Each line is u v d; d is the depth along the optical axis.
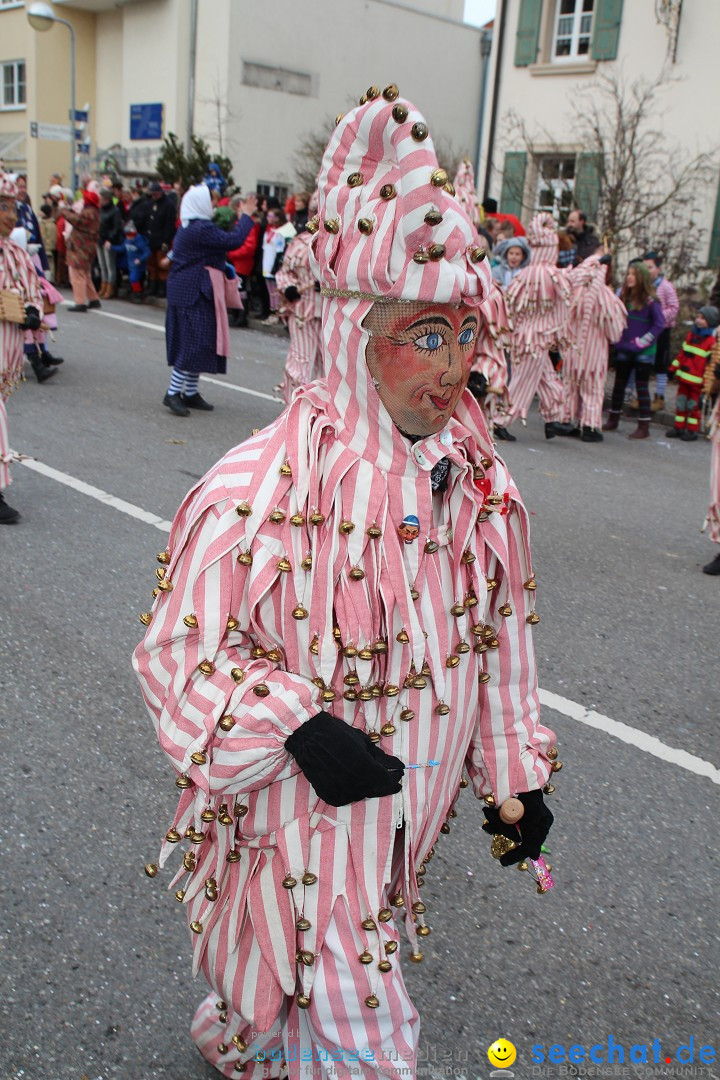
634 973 2.63
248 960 1.64
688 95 15.43
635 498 7.57
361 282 1.48
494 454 1.73
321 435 1.57
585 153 15.55
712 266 14.64
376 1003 1.59
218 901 1.71
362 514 1.54
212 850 1.75
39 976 2.44
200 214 8.30
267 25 20.88
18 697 3.74
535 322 8.83
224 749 1.48
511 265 9.16
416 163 1.41
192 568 1.53
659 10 15.41
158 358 11.30
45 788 3.19
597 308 9.23
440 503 1.66
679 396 9.99
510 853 1.83
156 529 5.70
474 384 5.23
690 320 13.05
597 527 6.70
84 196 14.46
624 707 4.11
